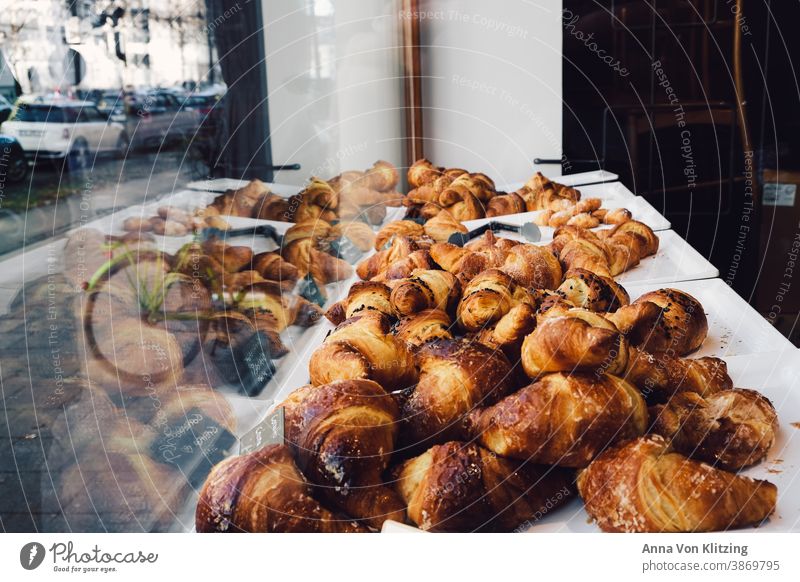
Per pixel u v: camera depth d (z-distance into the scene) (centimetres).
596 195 139
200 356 44
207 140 53
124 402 38
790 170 133
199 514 37
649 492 40
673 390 50
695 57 136
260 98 65
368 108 114
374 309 58
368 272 78
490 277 63
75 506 36
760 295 129
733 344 67
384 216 98
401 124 137
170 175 47
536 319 53
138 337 40
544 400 42
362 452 40
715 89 135
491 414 43
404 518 41
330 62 92
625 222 97
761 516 41
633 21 145
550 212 112
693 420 46
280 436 41
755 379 58
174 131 48
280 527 37
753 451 45
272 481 38
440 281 64
